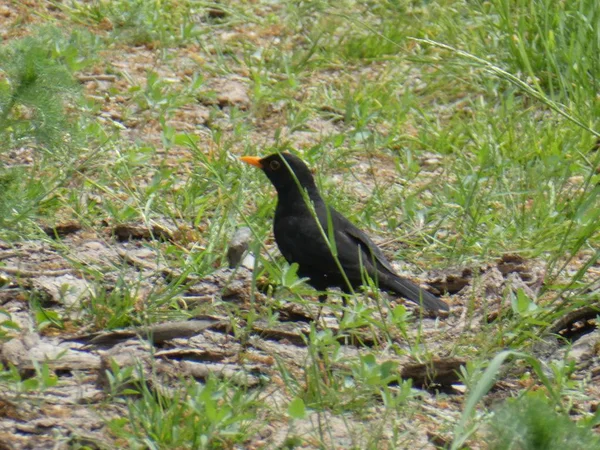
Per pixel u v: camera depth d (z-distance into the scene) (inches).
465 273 425.4
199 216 443.5
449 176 525.3
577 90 585.3
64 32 619.8
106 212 448.8
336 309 378.9
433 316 395.2
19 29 642.2
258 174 494.6
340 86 631.8
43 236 417.1
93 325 352.8
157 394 290.7
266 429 291.9
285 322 377.7
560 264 437.7
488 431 269.1
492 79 622.5
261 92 588.7
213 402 273.0
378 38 681.6
